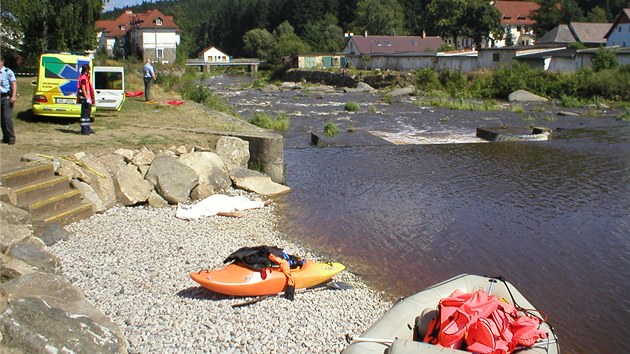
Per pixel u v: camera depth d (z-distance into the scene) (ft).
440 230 40.78
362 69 262.88
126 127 56.65
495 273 33.32
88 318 20.13
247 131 57.77
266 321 24.73
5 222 28.76
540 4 355.97
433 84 186.50
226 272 27.14
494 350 18.83
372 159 67.56
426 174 59.21
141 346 21.68
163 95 95.61
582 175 59.52
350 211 44.83
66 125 55.42
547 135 86.28
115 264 29.78
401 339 19.16
